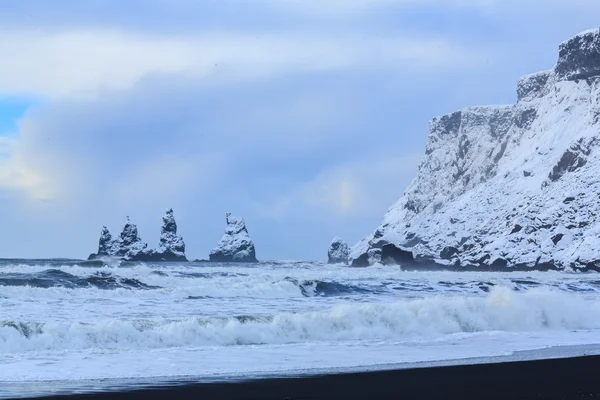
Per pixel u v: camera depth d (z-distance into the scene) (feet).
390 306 130.11
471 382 78.13
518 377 81.46
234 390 73.05
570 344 115.75
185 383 76.95
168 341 104.68
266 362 91.97
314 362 92.58
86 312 127.34
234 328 110.22
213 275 265.34
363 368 88.33
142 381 78.02
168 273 252.01
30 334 98.32
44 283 176.24
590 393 72.13
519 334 127.24
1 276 190.49
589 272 467.11
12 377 79.00
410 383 77.46
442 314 132.67
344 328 119.85
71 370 83.61
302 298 170.60
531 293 151.74
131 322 106.42
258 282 191.93
